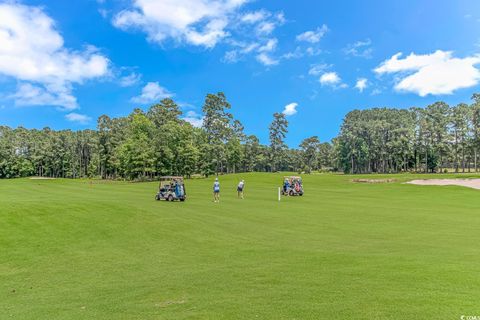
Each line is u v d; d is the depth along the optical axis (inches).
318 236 657.6
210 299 326.3
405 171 4549.7
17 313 318.3
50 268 479.8
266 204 1234.0
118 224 789.2
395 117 4825.3
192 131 4094.5
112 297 350.3
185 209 1048.2
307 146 6166.3
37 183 2977.4
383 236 650.8
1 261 516.7
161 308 309.3
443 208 1133.7
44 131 5767.7
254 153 5910.4
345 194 1806.1
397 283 348.5
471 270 388.2
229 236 668.7
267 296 326.6
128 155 3535.9
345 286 346.6
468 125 3836.1
